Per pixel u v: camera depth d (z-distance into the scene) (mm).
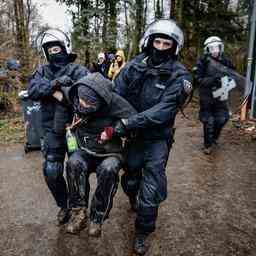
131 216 3865
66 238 3426
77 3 17297
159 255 3182
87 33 17109
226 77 5832
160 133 2986
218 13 14359
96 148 2844
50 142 3221
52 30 3141
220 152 6305
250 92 8258
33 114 6219
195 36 14258
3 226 3662
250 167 5551
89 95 2664
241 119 8289
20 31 12039
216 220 3828
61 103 3064
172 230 3592
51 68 3189
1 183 4887
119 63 9242
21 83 10086
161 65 2875
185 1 13742
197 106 10547
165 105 2789
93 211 2811
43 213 3949
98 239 3410
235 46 14750
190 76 2895
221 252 3242
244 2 14320
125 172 3383
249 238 3486
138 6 17125
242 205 4207
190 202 4254
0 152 6430
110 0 17031
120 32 17562
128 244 3334
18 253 3197
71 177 2760
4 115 9211
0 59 9766
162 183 2963
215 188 4707
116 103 2811
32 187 4723
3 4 11180
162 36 2832
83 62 16875
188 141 7062
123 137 2945
